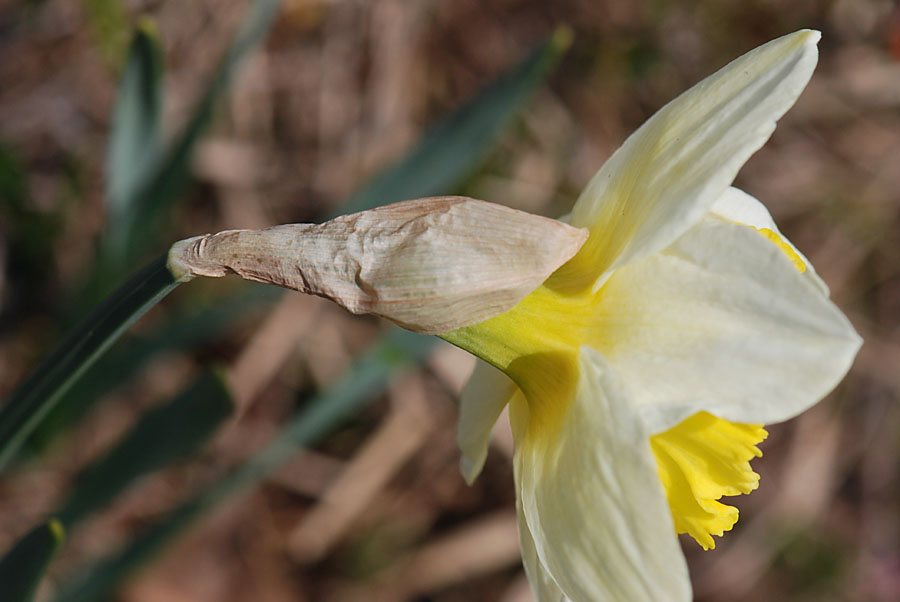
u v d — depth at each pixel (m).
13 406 0.21
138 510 0.33
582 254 0.19
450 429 0.37
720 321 0.17
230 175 0.37
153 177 0.27
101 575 0.25
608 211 0.19
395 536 0.36
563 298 0.19
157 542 0.25
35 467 0.30
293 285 0.18
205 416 0.23
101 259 0.27
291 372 0.36
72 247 0.34
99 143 0.35
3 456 0.21
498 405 0.20
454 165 0.27
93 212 0.35
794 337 0.17
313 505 0.35
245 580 0.34
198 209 0.37
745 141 0.18
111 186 0.26
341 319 0.37
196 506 0.26
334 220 0.18
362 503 0.35
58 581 0.30
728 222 0.18
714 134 0.18
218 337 0.35
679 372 0.17
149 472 0.24
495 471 0.37
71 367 0.20
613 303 0.18
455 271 0.18
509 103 0.26
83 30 0.35
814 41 0.18
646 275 0.18
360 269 0.18
